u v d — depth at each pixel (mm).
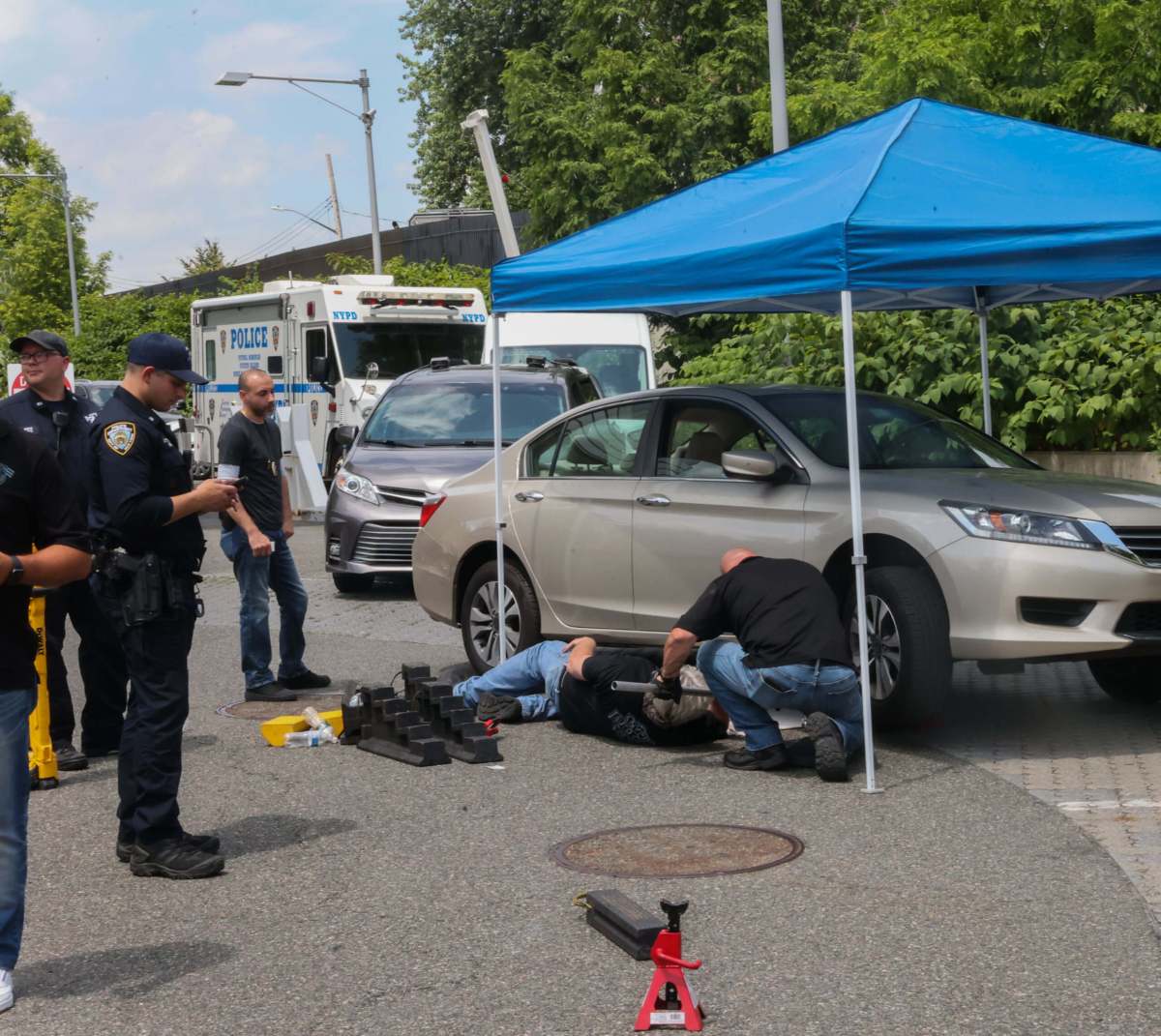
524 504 9609
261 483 9570
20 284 65938
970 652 7492
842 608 8094
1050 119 20219
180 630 6043
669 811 6719
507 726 8664
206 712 9352
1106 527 7379
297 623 9883
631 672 8055
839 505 8000
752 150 26984
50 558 4613
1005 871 5707
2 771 4645
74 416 7949
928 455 8641
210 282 47719
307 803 7059
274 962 5012
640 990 4645
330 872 5984
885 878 5652
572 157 27891
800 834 6281
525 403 15750
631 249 8312
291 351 23219
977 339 15023
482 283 33031
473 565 10234
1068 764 7375
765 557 7539
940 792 6895
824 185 7895
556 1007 4531
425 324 22578
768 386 9094
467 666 10656
